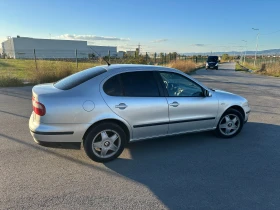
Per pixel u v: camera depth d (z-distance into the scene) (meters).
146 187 3.04
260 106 8.16
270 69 26.39
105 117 3.51
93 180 3.17
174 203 2.72
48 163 3.62
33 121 3.46
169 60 27.23
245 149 4.34
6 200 2.67
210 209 2.63
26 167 3.47
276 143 4.67
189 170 3.51
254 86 13.85
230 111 4.78
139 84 3.80
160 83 3.98
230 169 3.56
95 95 3.48
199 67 36.19
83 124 3.42
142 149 4.24
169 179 3.25
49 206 2.59
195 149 4.29
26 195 2.78
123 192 2.91
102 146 3.63
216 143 4.59
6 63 27.34
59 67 13.09
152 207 2.63
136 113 3.72
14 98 8.29
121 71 3.74
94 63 17.30
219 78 18.77
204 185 3.11
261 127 5.70
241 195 2.90
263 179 3.29
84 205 2.63
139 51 22.50
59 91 3.45
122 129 3.73
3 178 3.14
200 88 4.42
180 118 4.14
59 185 3.02
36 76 11.88
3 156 3.80
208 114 4.47
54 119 3.30
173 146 4.40
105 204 2.66
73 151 4.08
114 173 3.38
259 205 2.71
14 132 4.90
